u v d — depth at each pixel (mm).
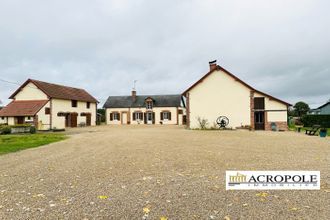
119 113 45062
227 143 12367
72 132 23500
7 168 6969
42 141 14352
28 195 4551
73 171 6441
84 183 5285
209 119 25328
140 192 4621
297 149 10047
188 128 25750
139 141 13523
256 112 24719
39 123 28703
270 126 24156
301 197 4281
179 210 3758
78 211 3762
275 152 9250
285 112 24078
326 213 3586
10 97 31797
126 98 47094
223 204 3984
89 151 10070
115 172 6246
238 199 4211
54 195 4527
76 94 37062
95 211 3756
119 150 10133
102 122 50969
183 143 12430
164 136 16625
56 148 11195
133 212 3705
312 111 58688
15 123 28969
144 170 6418
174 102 43594
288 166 6637
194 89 25844
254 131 22094
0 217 3566
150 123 43969
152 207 3885
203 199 4215
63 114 32906
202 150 9898
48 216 3590
